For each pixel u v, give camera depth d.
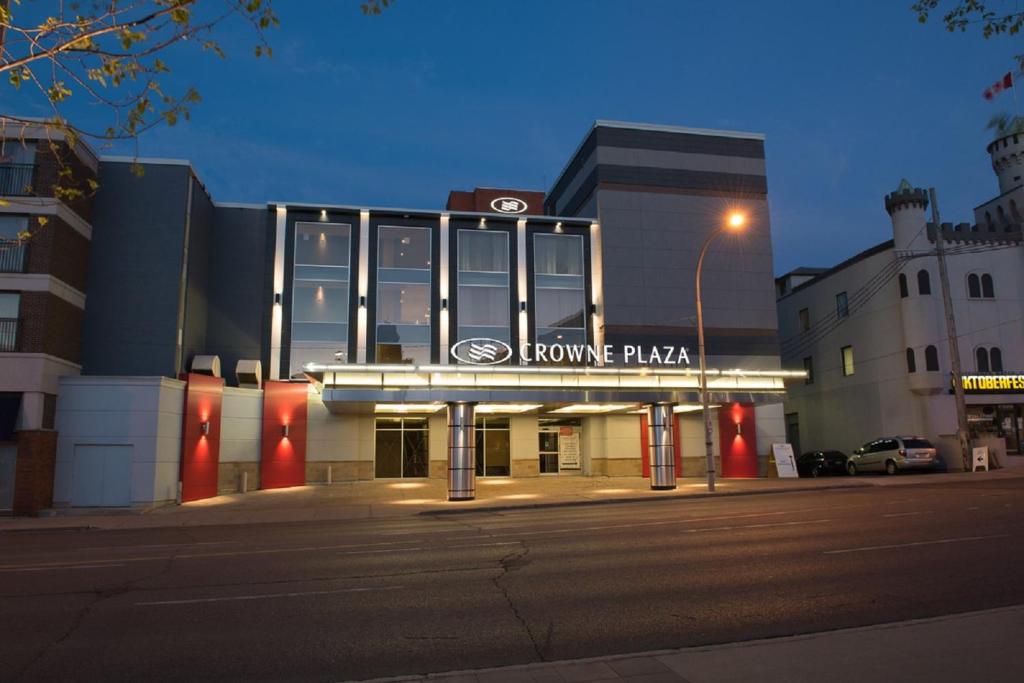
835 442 44.66
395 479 35.12
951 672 5.62
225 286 34.66
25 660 6.88
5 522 22.64
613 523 17.36
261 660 6.77
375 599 9.18
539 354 36.06
